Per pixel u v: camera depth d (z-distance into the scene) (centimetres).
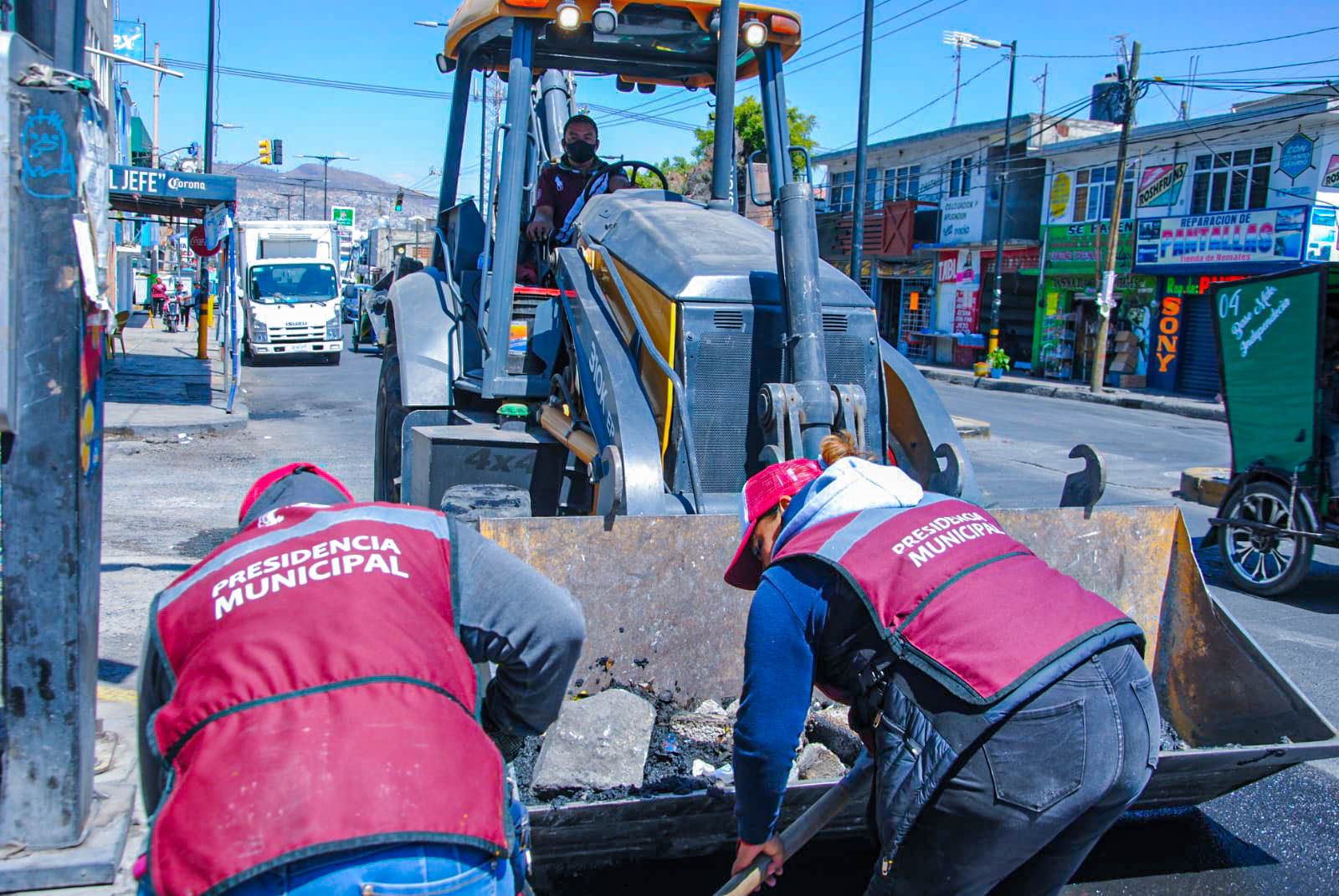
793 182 430
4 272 267
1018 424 1858
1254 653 372
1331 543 714
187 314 3138
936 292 3544
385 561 184
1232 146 2470
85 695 301
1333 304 738
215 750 158
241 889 147
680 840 312
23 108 273
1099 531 404
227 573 181
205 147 2348
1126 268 2759
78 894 287
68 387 283
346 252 5175
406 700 166
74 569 291
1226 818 394
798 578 227
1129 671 216
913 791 208
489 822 162
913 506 238
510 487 456
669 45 604
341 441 1274
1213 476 1131
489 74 712
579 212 608
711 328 432
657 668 376
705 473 432
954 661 208
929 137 3441
